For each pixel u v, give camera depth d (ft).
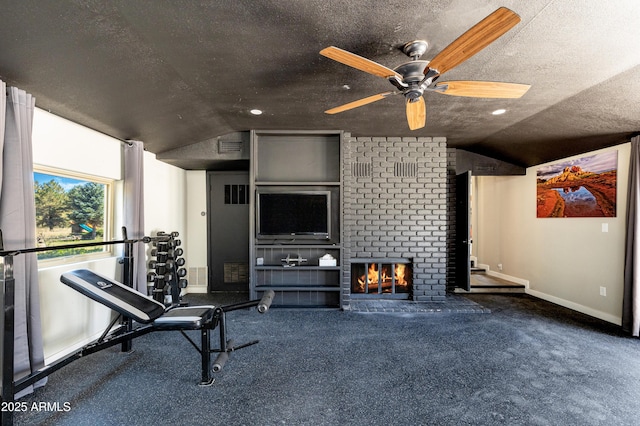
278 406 7.05
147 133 12.11
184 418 6.63
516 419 6.59
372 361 9.16
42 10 5.49
